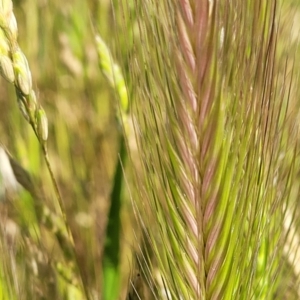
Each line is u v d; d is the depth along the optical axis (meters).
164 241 0.29
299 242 0.32
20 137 0.44
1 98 0.49
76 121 0.52
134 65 0.29
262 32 0.28
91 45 0.53
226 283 0.28
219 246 0.28
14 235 0.35
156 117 0.28
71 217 0.45
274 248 0.30
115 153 0.50
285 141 0.31
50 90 0.52
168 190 0.28
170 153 0.28
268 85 0.28
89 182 0.48
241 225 0.28
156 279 0.32
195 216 0.28
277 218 0.31
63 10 0.54
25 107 0.32
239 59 0.28
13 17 0.31
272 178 0.29
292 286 0.33
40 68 0.53
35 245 0.35
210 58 0.27
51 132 0.51
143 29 0.28
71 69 0.53
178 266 0.29
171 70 0.28
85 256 0.41
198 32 0.27
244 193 0.28
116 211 0.36
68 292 0.34
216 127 0.27
